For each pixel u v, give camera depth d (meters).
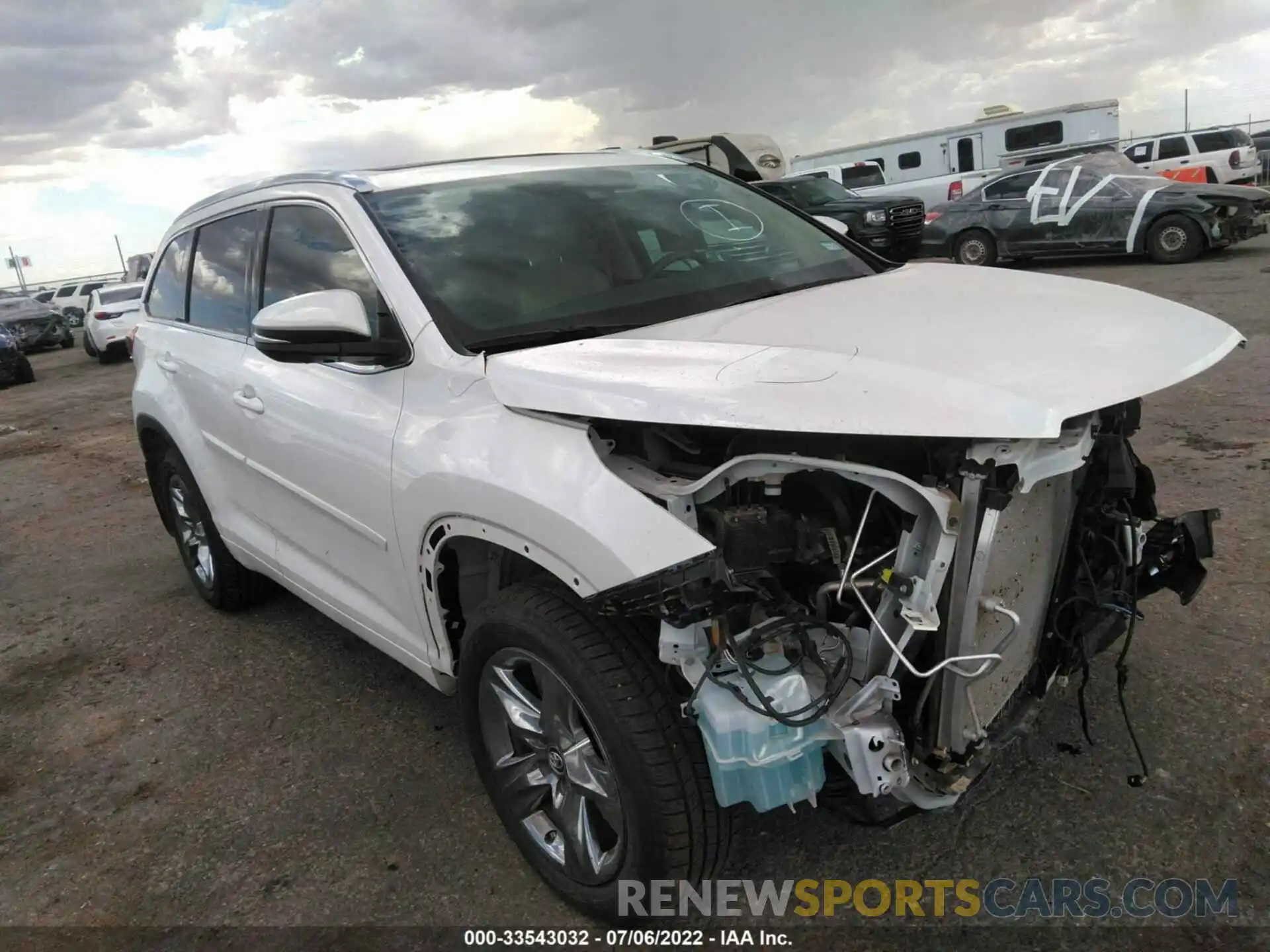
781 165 21.41
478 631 2.40
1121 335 2.19
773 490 2.05
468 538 2.47
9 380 15.79
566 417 2.22
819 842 2.57
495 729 2.56
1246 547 3.89
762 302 2.75
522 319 2.63
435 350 2.56
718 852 2.15
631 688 2.08
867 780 1.93
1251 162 18.75
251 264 3.55
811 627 2.03
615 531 2.01
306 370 3.09
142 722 3.62
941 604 1.99
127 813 3.05
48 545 6.11
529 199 3.15
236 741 3.41
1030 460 1.88
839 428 1.83
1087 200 13.66
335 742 3.34
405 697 3.60
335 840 2.81
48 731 3.62
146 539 6.00
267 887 2.64
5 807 3.16
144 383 4.31
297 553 3.48
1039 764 2.76
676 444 2.20
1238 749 2.71
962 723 2.07
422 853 2.71
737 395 1.97
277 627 4.36
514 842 2.63
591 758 2.31
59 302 32.19
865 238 14.95
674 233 3.17
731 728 1.93
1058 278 2.86
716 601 1.97
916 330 2.26
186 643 4.28
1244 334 7.80
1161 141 19.59
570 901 2.41
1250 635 3.26
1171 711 2.92
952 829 2.56
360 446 2.74
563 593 2.25
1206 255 13.48
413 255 2.78
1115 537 2.53
